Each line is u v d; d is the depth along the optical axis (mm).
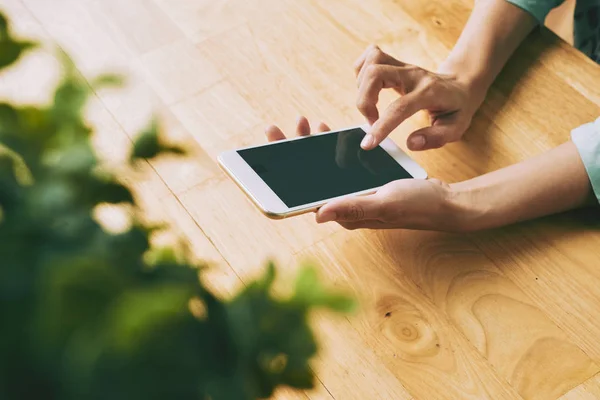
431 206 927
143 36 1206
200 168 1018
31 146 381
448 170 1040
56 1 1258
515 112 1109
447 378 820
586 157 981
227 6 1253
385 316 873
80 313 313
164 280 383
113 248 378
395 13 1250
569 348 855
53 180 378
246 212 971
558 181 980
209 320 381
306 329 379
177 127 1069
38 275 332
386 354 837
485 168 1045
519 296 905
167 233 935
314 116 1095
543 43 1191
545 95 1129
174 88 1126
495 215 961
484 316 881
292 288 375
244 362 377
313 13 1243
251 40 1199
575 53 1180
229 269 909
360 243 949
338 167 948
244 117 1089
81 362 317
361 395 801
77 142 387
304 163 940
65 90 387
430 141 1038
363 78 1056
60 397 323
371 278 913
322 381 810
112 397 328
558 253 955
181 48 1187
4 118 381
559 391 816
